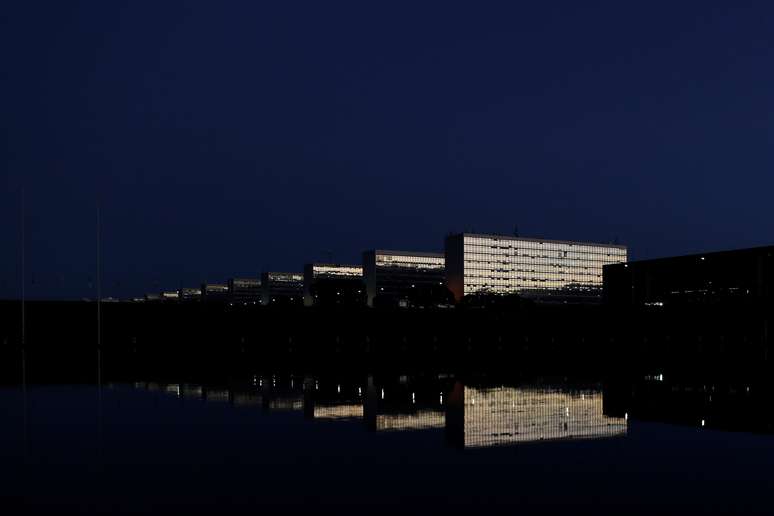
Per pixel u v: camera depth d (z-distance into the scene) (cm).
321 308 12419
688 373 6875
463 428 2992
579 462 2236
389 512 1630
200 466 2155
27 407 3756
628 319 11400
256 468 2123
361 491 1833
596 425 3109
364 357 9988
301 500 1738
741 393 4762
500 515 1612
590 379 6091
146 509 1645
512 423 3161
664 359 9656
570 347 11969
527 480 1969
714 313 10388
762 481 1972
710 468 2148
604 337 11700
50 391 4681
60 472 2062
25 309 11475
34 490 1831
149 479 1969
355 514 1612
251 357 9581
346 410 3644
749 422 3231
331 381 5634
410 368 7512
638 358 9956
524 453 2392
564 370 7344
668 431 2931
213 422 3169
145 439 2684
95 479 1967
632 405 3950
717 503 1727
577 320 11956
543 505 1700
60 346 11438
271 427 3009
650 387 5216
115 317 11919
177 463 2202
